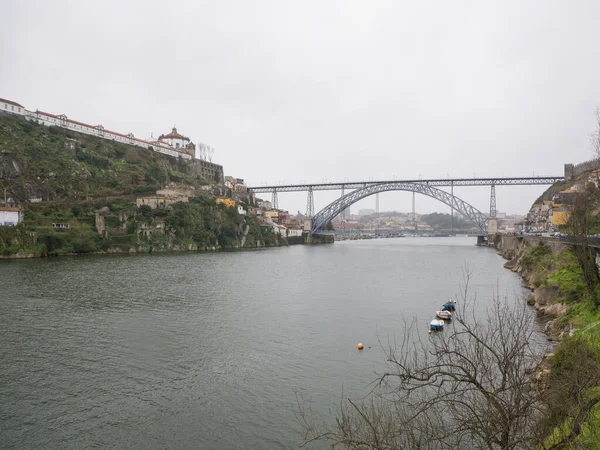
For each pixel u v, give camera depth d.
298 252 127.31
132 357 26.88
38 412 19.72
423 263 88.44
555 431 10.21
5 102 128.25
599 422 9.83
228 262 88.25
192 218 125.12
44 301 42.84
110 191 126.00
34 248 89.50
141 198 121.00
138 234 109.69
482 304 40.94
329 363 25.77
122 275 62.94
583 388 10.05
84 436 17.78
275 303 43.78
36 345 29.00
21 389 22.09
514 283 55.56
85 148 141.75
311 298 46.69
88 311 38.81
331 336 31.44
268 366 25.39
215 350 28.30
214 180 196.88
